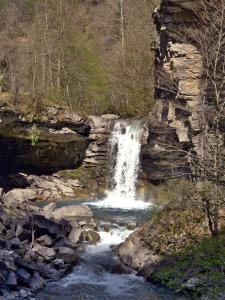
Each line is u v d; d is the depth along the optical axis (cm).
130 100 4031
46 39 4303
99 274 1727
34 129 3052
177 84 2453
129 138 3184
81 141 3234
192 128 2178
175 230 1689
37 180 3116
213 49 1767
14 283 1548
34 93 3409
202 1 1908
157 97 3058
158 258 1666
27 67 4300
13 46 4728
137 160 3088
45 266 1723
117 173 3225
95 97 4291
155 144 2800
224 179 1354
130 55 4300
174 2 2164
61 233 1978
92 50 5094
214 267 1187
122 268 1736
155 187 2925
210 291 1159
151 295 1528
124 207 2769
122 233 2097
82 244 1970
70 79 4356
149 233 1778
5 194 2847
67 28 4662
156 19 2755
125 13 4988
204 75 1917
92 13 5750
